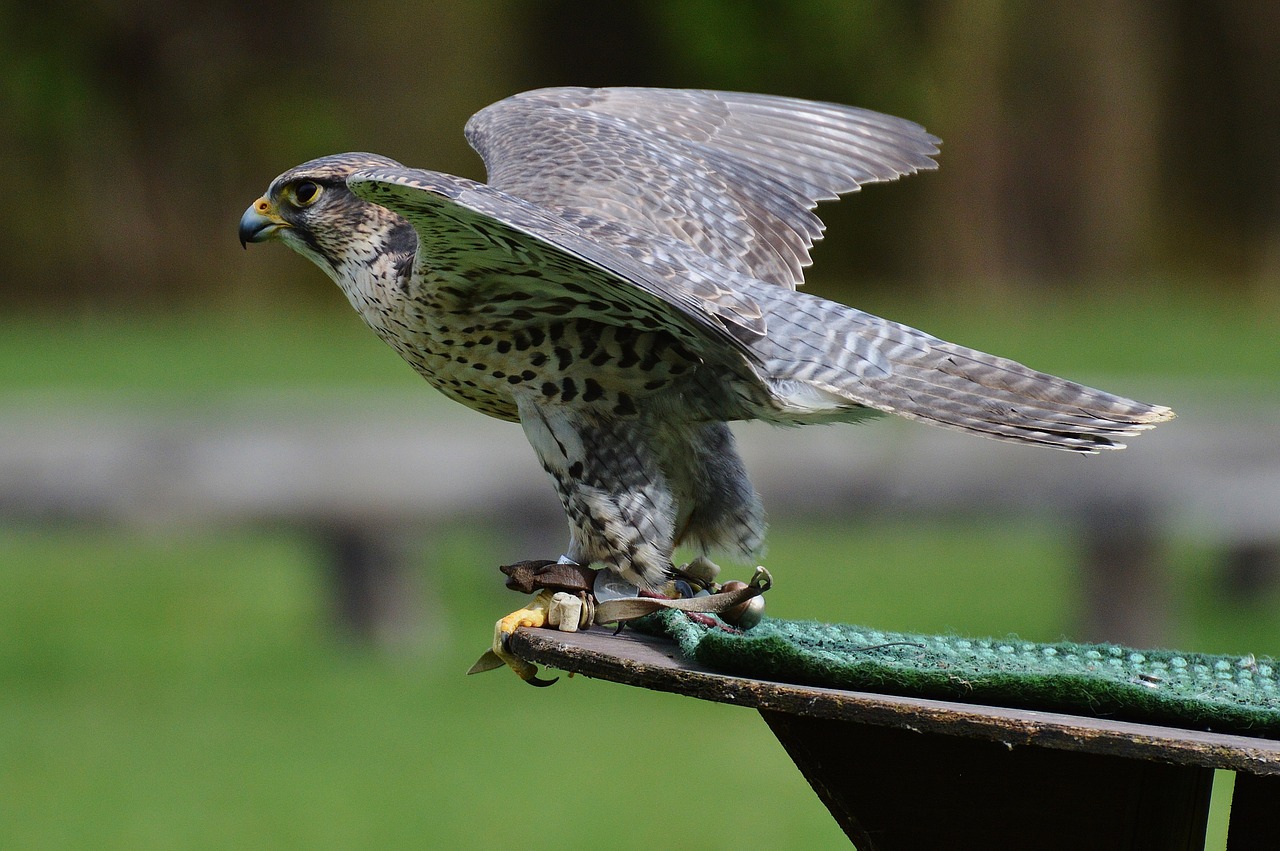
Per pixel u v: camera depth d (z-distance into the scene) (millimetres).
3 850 9266
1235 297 36969
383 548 13961
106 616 15070
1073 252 37156
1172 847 3707
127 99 33781
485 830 9523
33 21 32906
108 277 33688
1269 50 37969
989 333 30000
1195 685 3924
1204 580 16766
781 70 34312
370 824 9523
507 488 13758
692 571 5031
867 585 15664
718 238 5582
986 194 36469
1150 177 38031
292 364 26266
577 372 4855
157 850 9109
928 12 35156
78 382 23812
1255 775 3484
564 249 4094
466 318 4875
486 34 34906
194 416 14703
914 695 3617
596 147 5762
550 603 4641
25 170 33094
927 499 13469
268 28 34156
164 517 13633
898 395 4547
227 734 11578
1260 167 38188
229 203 34250
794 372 4656
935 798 3736
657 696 13031
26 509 13539
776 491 13453
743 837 9414
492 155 5859
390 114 34594
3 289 33219
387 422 14141
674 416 4895
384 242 5258
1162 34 38031
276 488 13688
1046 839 3707
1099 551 13633
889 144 6305
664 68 34781
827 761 3766
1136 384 20531
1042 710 3561
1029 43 36375
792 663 3674
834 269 36562
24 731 11602
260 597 15906
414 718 11953
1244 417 14094
